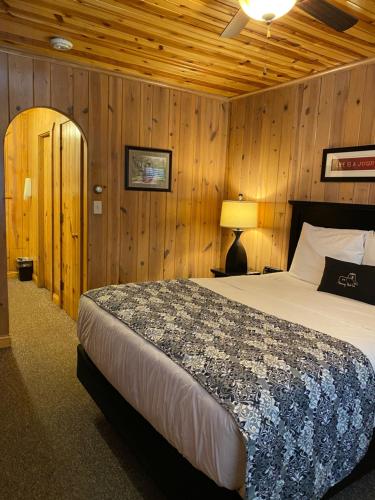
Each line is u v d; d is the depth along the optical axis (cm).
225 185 458
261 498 129
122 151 380
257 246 416
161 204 416
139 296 249
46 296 503
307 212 351
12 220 592
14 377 289
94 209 371
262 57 310
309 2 178
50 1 231
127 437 199
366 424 168
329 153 335
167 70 353
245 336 186
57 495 182
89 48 305
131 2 230
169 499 165
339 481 164
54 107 338
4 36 285
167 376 160
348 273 271
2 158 317
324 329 203
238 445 129
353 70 315
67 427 234
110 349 206
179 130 415
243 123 427
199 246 452
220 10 237
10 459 204
